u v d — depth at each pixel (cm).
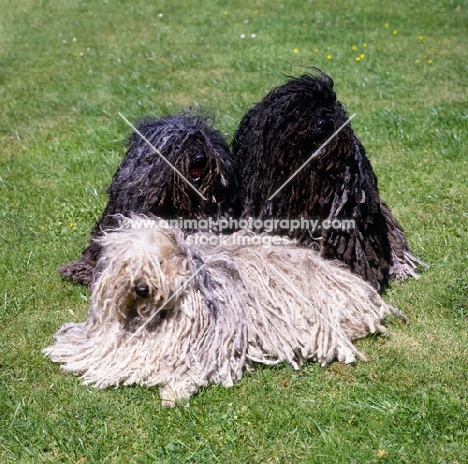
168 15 678
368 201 287
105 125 425
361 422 235
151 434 232
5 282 302
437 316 281
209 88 484
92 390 248
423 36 595
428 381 250
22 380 253
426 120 422
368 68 514
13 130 430
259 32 612
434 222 335
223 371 250
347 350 260
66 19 677
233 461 225
